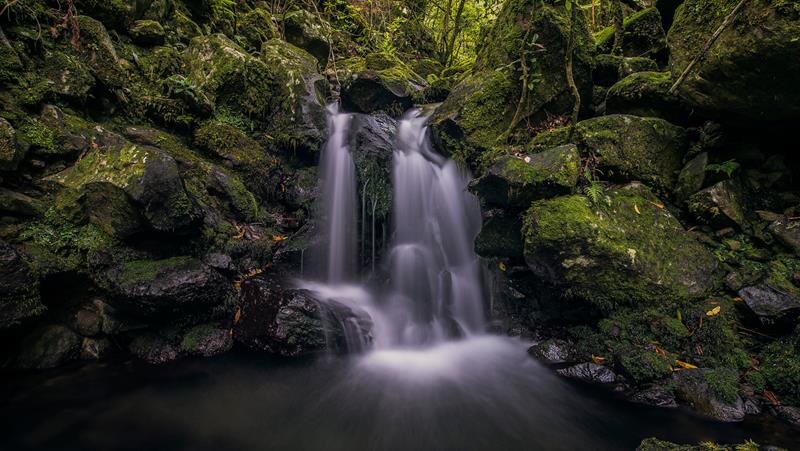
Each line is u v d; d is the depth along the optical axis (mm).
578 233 3576
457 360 4238
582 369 3555
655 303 3588
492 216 4391
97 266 3584
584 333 3943
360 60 8484
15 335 3252
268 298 4090
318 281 5203
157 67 5117
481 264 5035
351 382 3717
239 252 4637
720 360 3250
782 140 3721
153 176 3498
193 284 3758
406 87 6918
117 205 3527
